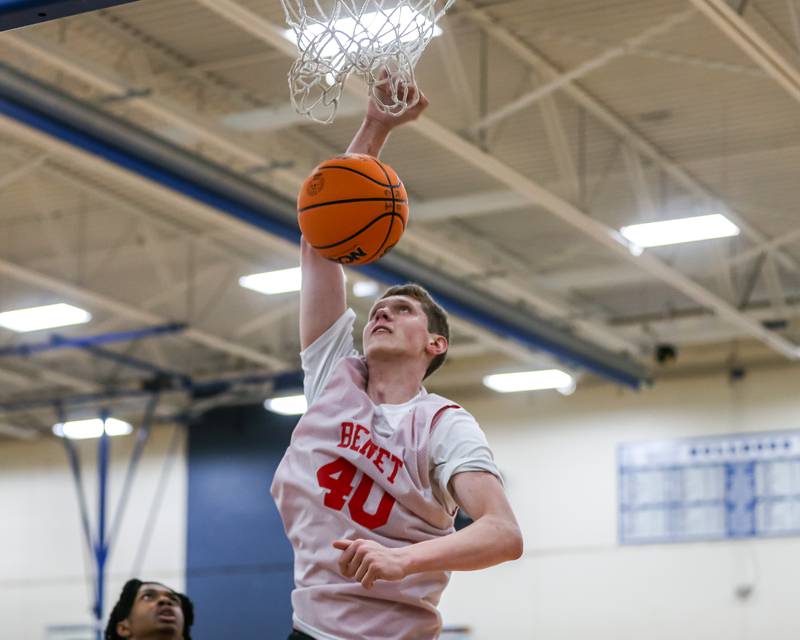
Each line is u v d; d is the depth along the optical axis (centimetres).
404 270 1456
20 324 1753
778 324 1827
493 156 1233
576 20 1164
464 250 1702
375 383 369
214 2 976
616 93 1302
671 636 1878
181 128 1255
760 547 1872
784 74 1136
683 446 1967
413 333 370
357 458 342
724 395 1967
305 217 393
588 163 1451
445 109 1325
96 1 617
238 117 1273
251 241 1688
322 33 485
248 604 2155
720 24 1043
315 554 341
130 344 2117
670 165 1455
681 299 1877
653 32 1119
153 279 1841
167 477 2303
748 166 1460
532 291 1761
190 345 2133
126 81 1197
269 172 1374
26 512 2394
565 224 1611
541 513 2025
